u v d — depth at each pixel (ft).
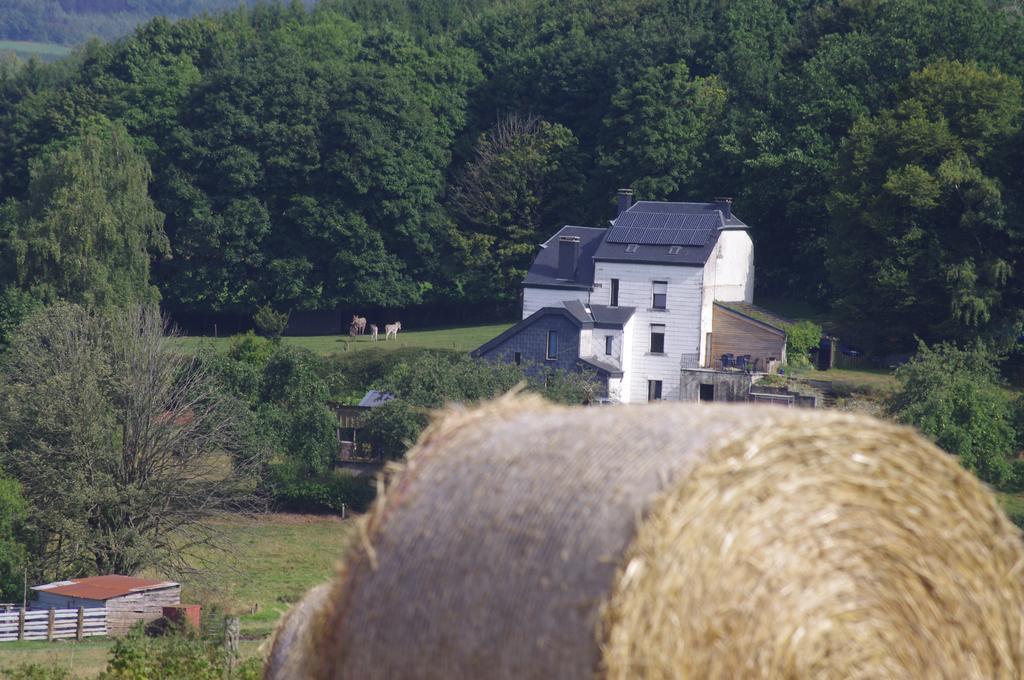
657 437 86.02
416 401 533.96
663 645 78.59
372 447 544.21
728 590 80.94
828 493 85.30
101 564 402.72
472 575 85.15
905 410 433.48
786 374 632.79
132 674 201.46
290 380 569.64
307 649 94.02
